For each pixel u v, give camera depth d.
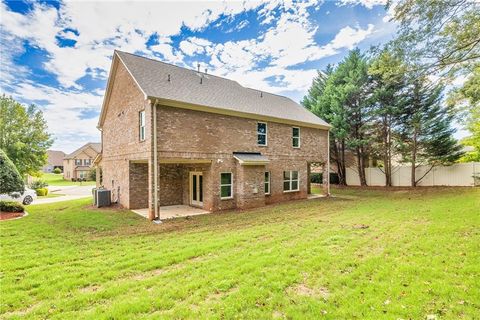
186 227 8.46
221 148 12.08
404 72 8.74
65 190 27.20
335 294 3.67
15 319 3.19
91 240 6.84
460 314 3.07
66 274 4.53
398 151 19.80
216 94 13.14
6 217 9.99
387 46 8.86
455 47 7.69
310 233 7.20
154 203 9.81
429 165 19.30
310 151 16.83
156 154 9.93
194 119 11.18
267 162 13.01
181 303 3.54
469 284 3.75
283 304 3.43
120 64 13.10
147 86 10.48
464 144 18.73
